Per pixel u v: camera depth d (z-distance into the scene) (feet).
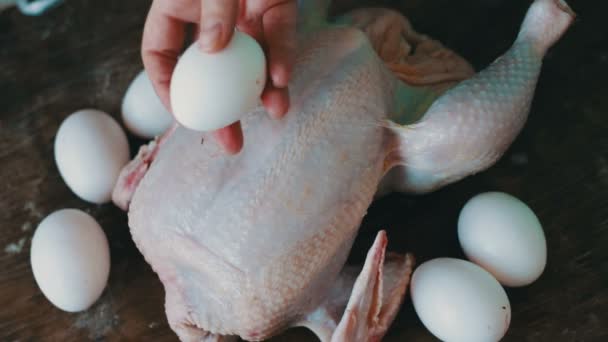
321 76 1.77
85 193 2.00
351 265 1.95
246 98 1.47
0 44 2.31
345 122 1.75
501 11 2.27
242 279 1.70
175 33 1.67
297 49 1.79
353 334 1.74
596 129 2.12
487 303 1.76
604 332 1.92
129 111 2.06
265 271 1.69
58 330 1.98
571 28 2.22
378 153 1.80
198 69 1.44
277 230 1.70
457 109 1.79
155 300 2.00
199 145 1.76
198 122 1.47
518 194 2.07
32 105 2.23
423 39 2.14
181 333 1.82
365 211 1.78
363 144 1.77
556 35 1.91
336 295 1.86
